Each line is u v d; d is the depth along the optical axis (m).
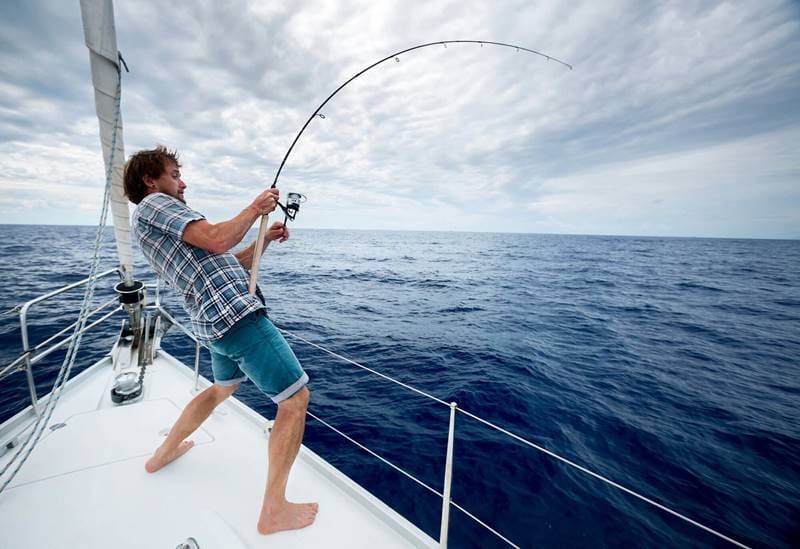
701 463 3.96
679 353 7.98
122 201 2.19
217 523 1.31
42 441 1.73
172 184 1.40
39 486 1.46
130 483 1.51
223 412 2.12
